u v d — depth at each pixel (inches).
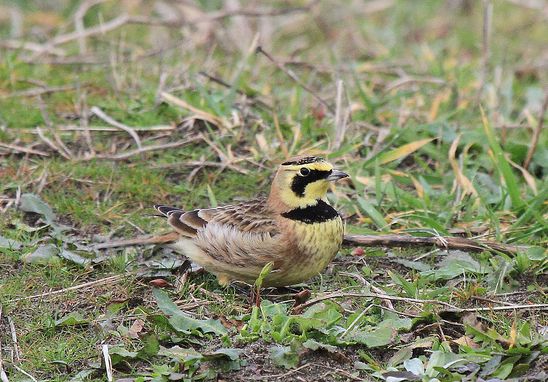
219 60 675.4
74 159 527.8
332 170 396.5
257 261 396.8
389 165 522.9
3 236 457.1
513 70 668.7
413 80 620.4
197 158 531.2
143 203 497.4
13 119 570.3
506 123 569.3
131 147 546.9
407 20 788.0
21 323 386.3
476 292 402.6
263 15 719.7
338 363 353.1
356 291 406.9
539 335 366.3
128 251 447.8
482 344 362.3
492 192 501.4
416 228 457.4
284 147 522.0
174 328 370.0
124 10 771.4
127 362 355.6
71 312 393.1
